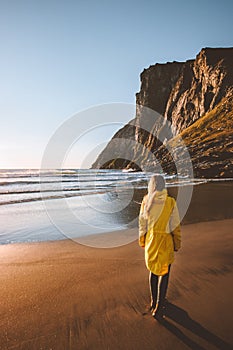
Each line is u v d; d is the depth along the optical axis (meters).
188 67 93.12
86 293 3.44
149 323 2.79
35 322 2.81
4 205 11.73
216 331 2.65
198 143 35.91
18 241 6.13
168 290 3.47
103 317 2.90
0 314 2.95
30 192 16.84
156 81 117.69
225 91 56.09
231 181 20.70
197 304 3.14
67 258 4.83
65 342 2.51
